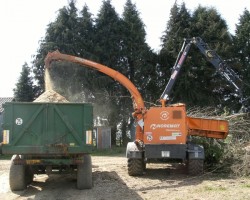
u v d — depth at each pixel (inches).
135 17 1470.2
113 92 1346.0
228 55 1380.4
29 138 414.9
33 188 461.1
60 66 1259.8
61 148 413.1
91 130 416.8
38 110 416.5
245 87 1362.0
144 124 547.2
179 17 1439.5
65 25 1380.4
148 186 464.8
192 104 1337.4
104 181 495.2
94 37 1406.3
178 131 540.1
